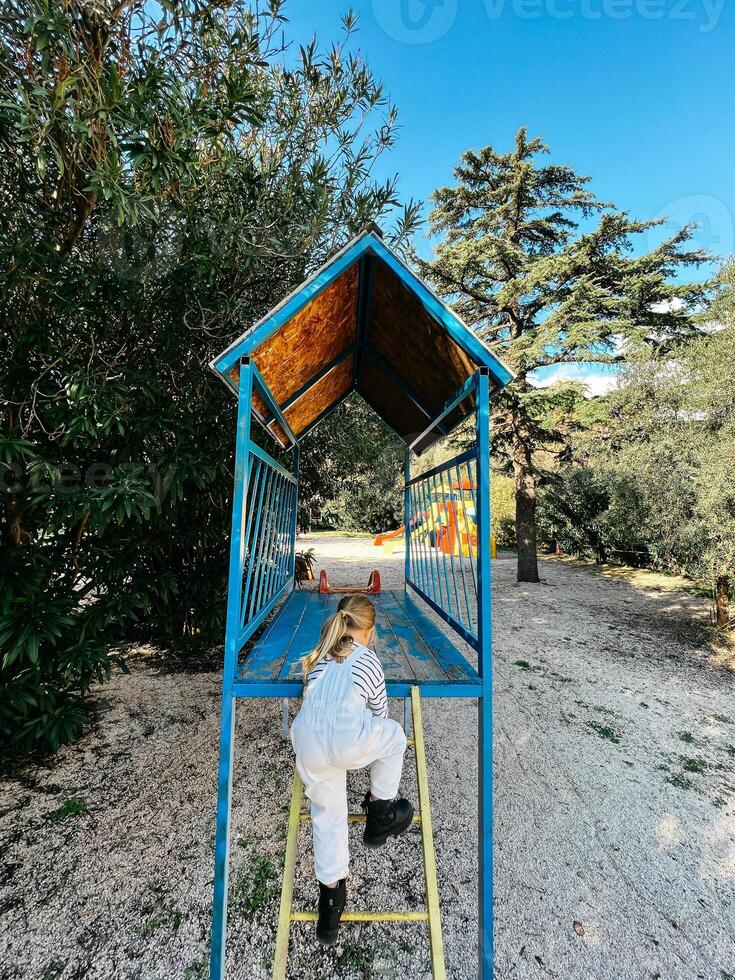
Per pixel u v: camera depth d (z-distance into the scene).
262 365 2.42
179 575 5.04
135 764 3.32
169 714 4.05
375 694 1.79
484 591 2.02
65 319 3.04
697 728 3.99
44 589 3.27
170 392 3.57
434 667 2.22
